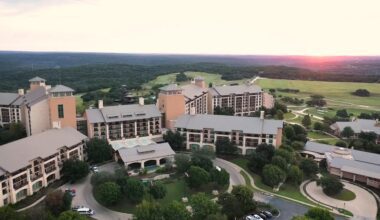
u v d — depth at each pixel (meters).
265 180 122.88
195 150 142.50
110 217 98.62
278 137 155.38
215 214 89.12
